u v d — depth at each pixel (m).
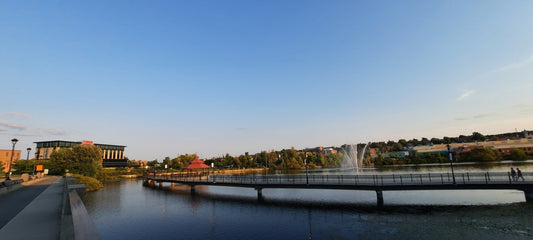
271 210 31.98
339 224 24.64
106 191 54.69
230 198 41.72
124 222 28.30
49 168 78.19
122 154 147.38
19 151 108.69
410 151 155.88
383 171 85.38
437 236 20.17
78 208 7.52
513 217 23.48
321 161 150.00
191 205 37.22
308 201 36.09
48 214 10.49
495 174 30.20
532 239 18.69
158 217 30.34
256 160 168.50
